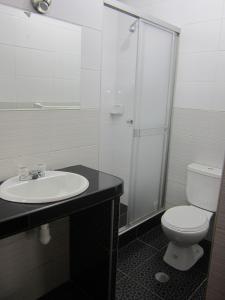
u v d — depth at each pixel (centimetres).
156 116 255
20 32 143
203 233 192
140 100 236
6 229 107
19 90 148
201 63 235
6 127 146
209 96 234
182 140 260
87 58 177
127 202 265
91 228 167
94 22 176
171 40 246
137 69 227
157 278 197
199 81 239
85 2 168
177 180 270
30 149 158
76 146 184
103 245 161
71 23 163
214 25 223
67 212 127
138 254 225
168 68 252
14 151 151
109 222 154
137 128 240
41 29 151
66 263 192
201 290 186
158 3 256
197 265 213
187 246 205
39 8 145
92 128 191
